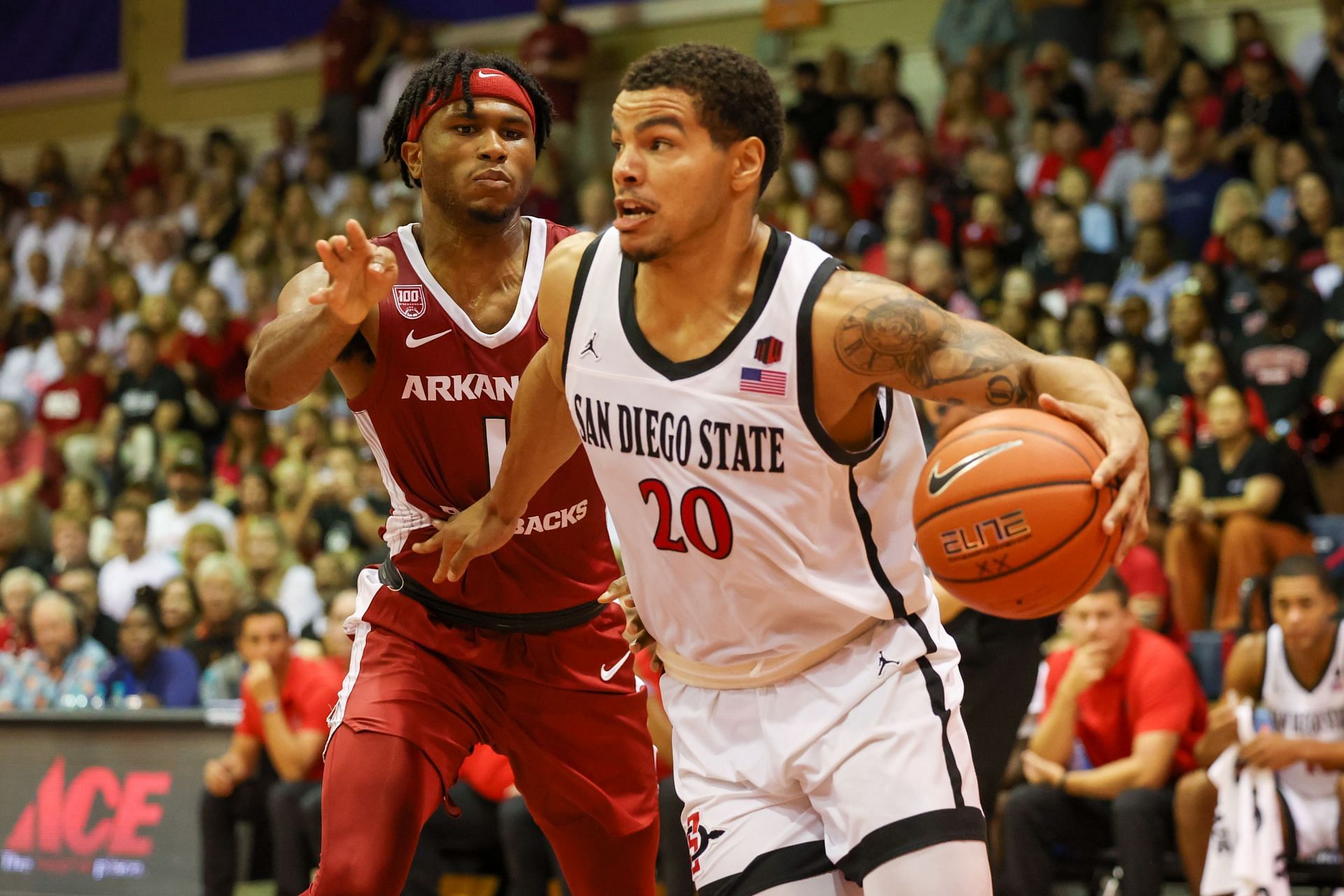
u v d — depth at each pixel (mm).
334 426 11406
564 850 3811
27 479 12086
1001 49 13039
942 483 2607
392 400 3477
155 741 7289
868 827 2721
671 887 5754
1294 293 9133
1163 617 6723
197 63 17797
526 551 3523
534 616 3582
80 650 8469
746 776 2916
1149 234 10219
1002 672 4582
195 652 8391
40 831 7438
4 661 8602
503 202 3365
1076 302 10047
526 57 14609
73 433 12914
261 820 6832
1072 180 11367
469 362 3457
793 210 11930
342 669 6902
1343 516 8117
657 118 2623
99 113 18312
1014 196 11438
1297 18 12508
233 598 8508
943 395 2656
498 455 3508
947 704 2881
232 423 11875
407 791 3346
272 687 6691
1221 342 9289
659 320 2768
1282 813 5453
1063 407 2512
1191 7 12859
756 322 2684
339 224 13969
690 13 15047
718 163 2641
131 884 7191
